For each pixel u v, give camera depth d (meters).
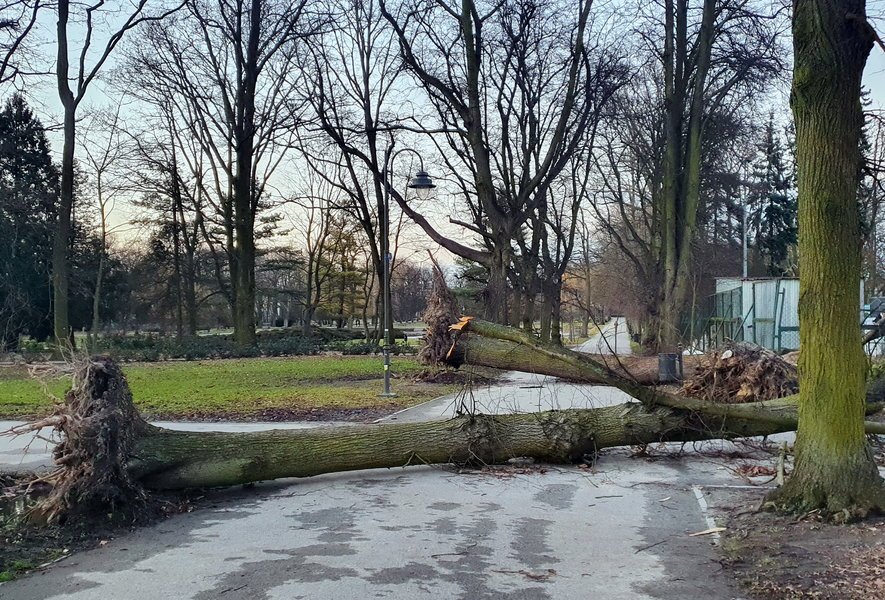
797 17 6.43
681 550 5.91
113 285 48.41
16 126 44.66
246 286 37.38
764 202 47.84
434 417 13.93
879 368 9.76
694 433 9.37
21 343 39.09
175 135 41.75
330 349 38.88
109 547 6.05
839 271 6.30
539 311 42.00
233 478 7.75
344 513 7.15
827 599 4.64
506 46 27.28
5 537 6.18
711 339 25.80
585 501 7.61
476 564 5.58
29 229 38.47
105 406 6.80
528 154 29.55
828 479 6.29
